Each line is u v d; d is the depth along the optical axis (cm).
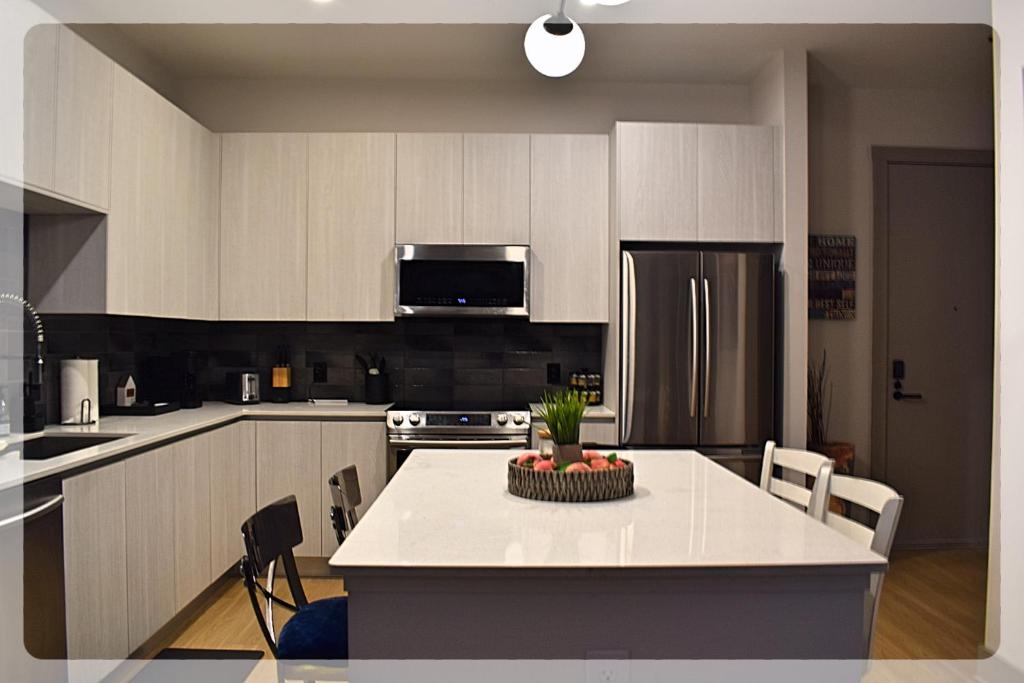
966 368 459
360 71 438
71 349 334
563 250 427
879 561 146
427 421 394
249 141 423
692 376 396
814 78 438
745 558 148
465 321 459
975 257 458
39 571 216
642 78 448
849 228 452
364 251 424
